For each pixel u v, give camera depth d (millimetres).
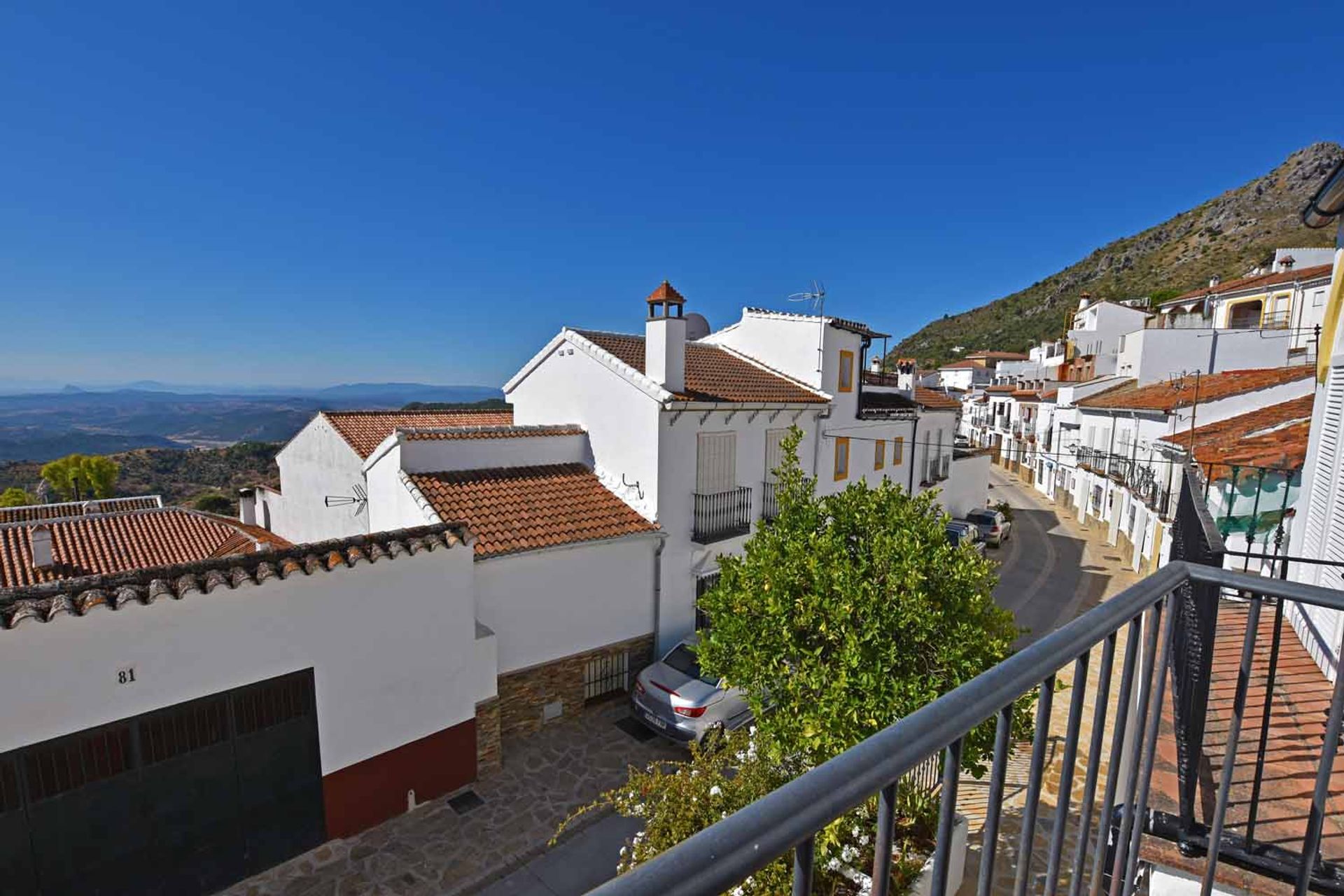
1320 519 6121
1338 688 2000
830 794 982
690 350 18531
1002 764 1452
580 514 12570
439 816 8984
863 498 7621
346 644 8203
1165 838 3324
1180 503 6039
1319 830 2059
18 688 6094
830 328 18344
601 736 11234
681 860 786
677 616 13586
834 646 6840
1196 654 3562
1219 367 25969
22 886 6203
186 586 6961
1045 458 36750
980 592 6887
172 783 7043
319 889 7637
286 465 19312
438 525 9234
